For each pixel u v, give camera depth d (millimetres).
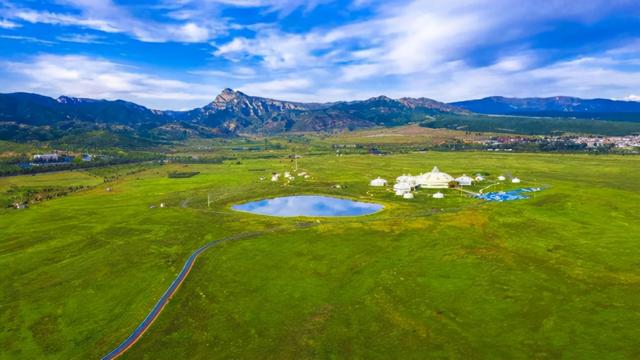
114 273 131875
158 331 96438
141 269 133875
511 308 93812
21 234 178125
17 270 138000
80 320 104250
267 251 144875
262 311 102312
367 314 96812
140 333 96188
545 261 120812
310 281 118125
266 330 93375
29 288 124000
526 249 132250
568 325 85000
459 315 92938
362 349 83000
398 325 90875
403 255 132500
